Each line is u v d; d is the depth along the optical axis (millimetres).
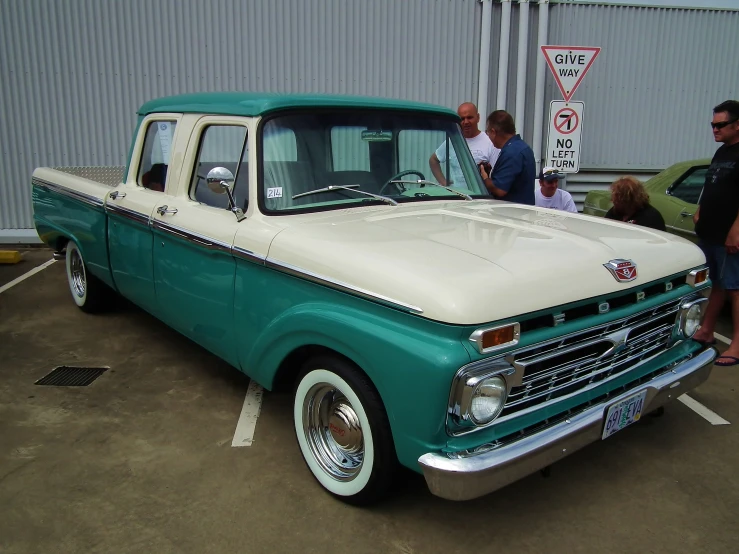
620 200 4867
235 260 3246
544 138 8867
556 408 2617
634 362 3025
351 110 3588
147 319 5562
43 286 6570
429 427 2318
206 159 3639
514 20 8414
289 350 2969
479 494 2312
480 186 4180
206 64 7984
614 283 2678
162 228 3783
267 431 3631
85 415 3783
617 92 8883
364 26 8117
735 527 2818
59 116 7961
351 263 2600
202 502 2953
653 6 8617
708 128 9188
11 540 2662
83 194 4836
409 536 2734
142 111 4398
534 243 2830
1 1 7543
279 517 2850
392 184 3717
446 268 2439
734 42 8891
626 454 3439
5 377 4309
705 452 3467
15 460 3273
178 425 3684
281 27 7977
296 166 3338
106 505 2916
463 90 8516
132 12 7738
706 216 4582
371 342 2461
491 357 2309
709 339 4828
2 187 8102
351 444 2820
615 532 2779
